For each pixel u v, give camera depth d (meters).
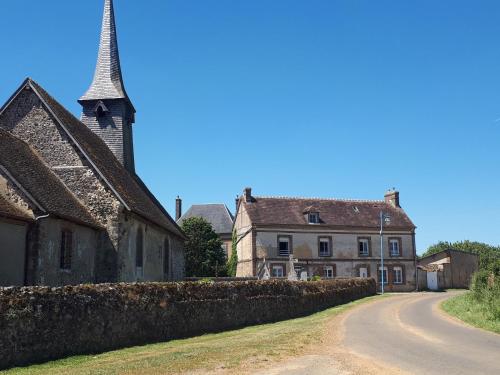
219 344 15.14
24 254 18.09
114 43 35.12
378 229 57.47
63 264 20.30
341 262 55.41
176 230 35.81
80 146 24.02
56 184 22.62
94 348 14.25
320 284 30.88
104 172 24.30
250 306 22.09
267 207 56.16
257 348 13.88
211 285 19.98
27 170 20.80
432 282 59.97
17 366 12.02
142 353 13.91
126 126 33.84
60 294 13.55
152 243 28.98
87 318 14.16
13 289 12.46
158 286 17.27
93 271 22.70
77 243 21.33
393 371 10.48
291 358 12.16
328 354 12.67
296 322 22.27
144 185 36.41
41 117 24.47
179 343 16.12
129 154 34.03
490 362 11.53
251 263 53.06
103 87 33.44
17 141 22.95
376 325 19.73
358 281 41.03
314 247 54.84
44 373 11.09
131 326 15.67
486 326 18.72
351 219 57.62
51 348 13.00
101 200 23.55
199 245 57.41
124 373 10.73
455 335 16.56
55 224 19.52
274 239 53.72
